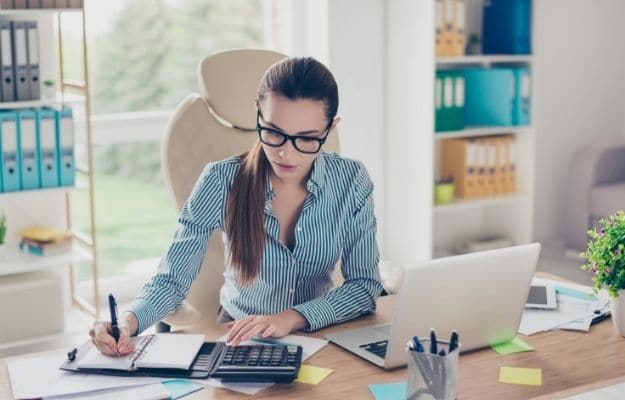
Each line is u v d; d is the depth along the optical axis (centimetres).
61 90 382
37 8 351
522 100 467
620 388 175
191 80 510
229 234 213
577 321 211
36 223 400
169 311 210
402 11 445
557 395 171
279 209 219
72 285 409
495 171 476
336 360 187
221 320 235
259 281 222
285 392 171
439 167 488
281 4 465
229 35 496
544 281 237
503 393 172
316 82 192
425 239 451
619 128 566
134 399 166
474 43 479
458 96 452
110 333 190
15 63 354
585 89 546
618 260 202
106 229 563
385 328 207
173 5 495
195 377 177
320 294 230
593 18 540
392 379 177
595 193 494
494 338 195
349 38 450
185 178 267
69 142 363
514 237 490
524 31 463
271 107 194
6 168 352
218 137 272
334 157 226
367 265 225
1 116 347
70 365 180
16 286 359
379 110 464
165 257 215
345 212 224
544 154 538
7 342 362
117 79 502
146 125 429
